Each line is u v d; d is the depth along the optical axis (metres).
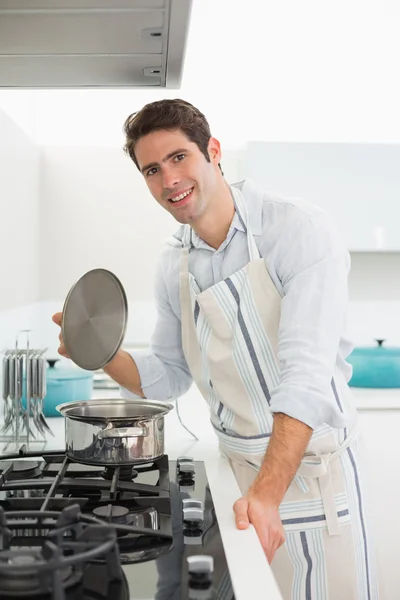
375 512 2.68
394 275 3.50
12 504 1.20
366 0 3.40
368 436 2.70
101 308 1.41
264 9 3.37
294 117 3.41
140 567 0.96
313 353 1.34
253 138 3.40
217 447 1.88
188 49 3.35
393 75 3.44
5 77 1.60
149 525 1.13
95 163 3.13
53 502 1.18
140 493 1.28
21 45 1.38
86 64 1.51
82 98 3.23
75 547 0.88
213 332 1.59
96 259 3.14
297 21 3.39
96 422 1.37
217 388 1.60
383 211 3.10
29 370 1.86
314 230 1.47
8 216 2.23
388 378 3.03
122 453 1.36
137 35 1.33
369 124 3.44
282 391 1.31
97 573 0.93
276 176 3.06
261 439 1.55
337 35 3.41
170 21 1.25
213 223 1.58
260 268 1.53
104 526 0.90
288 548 1.49
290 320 1.39
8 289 2.22
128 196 3.14
